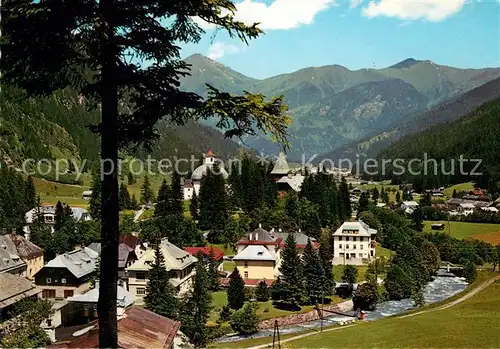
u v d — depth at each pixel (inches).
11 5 504.1
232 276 3063.5
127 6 563.2
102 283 571.2
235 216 5447.8
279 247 4170.8
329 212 5634.8
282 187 6633.9
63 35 528.4
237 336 2662.4
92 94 600.1
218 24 571.5
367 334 2374.5
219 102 549.6
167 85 595.5
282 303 3221.0
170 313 2450.8
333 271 4158.5
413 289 3634.4
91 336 983.6
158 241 3403.1
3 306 2347.4
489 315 2512.3
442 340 2078.0
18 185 6328.7
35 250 3996.1
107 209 572.4
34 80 577.3
